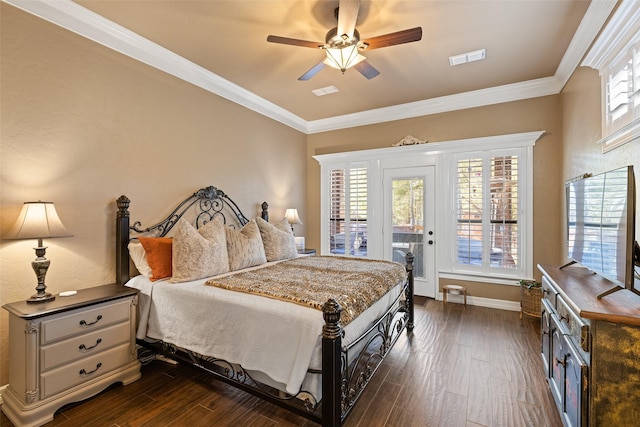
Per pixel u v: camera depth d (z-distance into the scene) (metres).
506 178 4.09
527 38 2.84
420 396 2.21
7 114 2.15
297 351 1.75
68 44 2.46
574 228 2.26
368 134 5.12
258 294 2.12
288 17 2.54
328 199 5.54
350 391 1.92
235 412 2.06
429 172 4.63
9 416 1.97
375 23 2.61
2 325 2.12
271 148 4.79
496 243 4.16
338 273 2.74
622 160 2.06
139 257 2.74
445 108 4.43
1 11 2.12
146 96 3.04
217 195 3.79
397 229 4.90
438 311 4.02
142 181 3.01
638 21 1.81
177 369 2.65
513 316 3.82
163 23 2.63
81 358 2.12
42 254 2.15
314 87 3.99
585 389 1.38
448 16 2.51
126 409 2.09
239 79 3.76
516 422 1.93
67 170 2.46
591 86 2.70
